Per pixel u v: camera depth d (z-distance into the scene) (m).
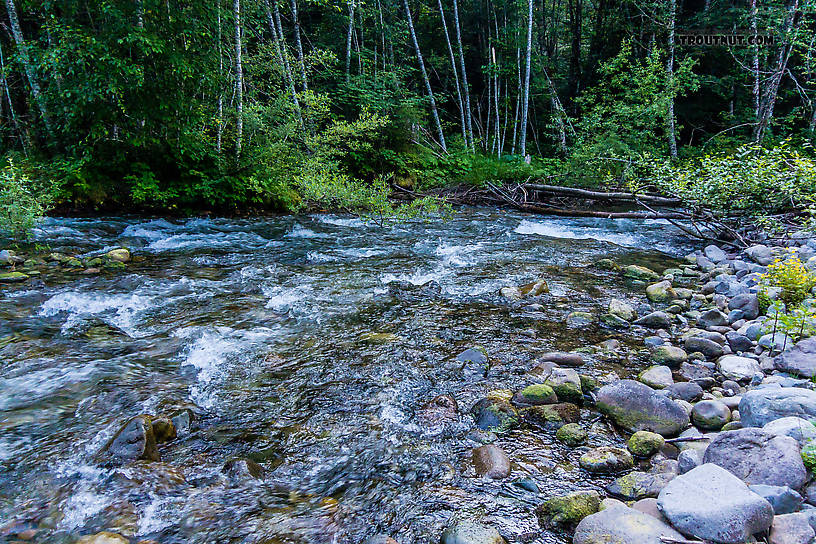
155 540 2.02
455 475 2.45
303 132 12.28
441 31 24.17
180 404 3.08
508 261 7.11
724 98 18.23
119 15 8.81
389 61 21.22
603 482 2.37
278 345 4.04
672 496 1.93
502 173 15.33
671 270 6.50
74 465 2.49
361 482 2.41
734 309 4.57
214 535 2.05
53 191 8.91
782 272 4.40
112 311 4.77
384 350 3.94
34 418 2.89
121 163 10.06
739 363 3.49
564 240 8.85
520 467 2.50
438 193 14.91
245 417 2.99
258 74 12.91
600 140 14.40
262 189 10.92
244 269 6.48
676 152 16.05
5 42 12.80
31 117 12.15
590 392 3.25
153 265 6.58
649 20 18.44
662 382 3.26
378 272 6.42
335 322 4.58
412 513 2.18
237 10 10.50
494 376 3.50
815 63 13.93
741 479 2.06
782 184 7.20
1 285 5.40
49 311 4.70
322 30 19.72
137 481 2.37
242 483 2.39
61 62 8.68
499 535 1.97
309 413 3.04
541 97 23.70
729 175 7.68
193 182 10.35
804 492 1.96
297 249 7.84
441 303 5.14
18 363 3.60
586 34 23.20
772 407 2.45
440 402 3.10
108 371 3.51
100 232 8.41
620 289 5.73
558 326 4.50
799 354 3.35
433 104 18.97
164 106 9.51
